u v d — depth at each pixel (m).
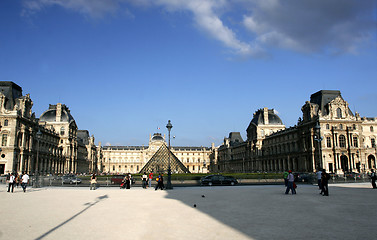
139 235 15.93
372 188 47.78
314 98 113.38
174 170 106.31
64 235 16.02
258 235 15.73
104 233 16.42
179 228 17.55
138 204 28.61
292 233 16.12
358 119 104.44
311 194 37.75
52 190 48.56
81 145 174.00
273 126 155.62
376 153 111.12
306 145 109.44
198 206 26.84
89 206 27.27
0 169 92.25
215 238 15.21
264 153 150.75
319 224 18.39
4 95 97.38
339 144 101.94
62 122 146.88
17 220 20.27
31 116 110.06
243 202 29.62
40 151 115.38
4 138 93.75
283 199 32.09
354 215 21.48
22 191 46.28
